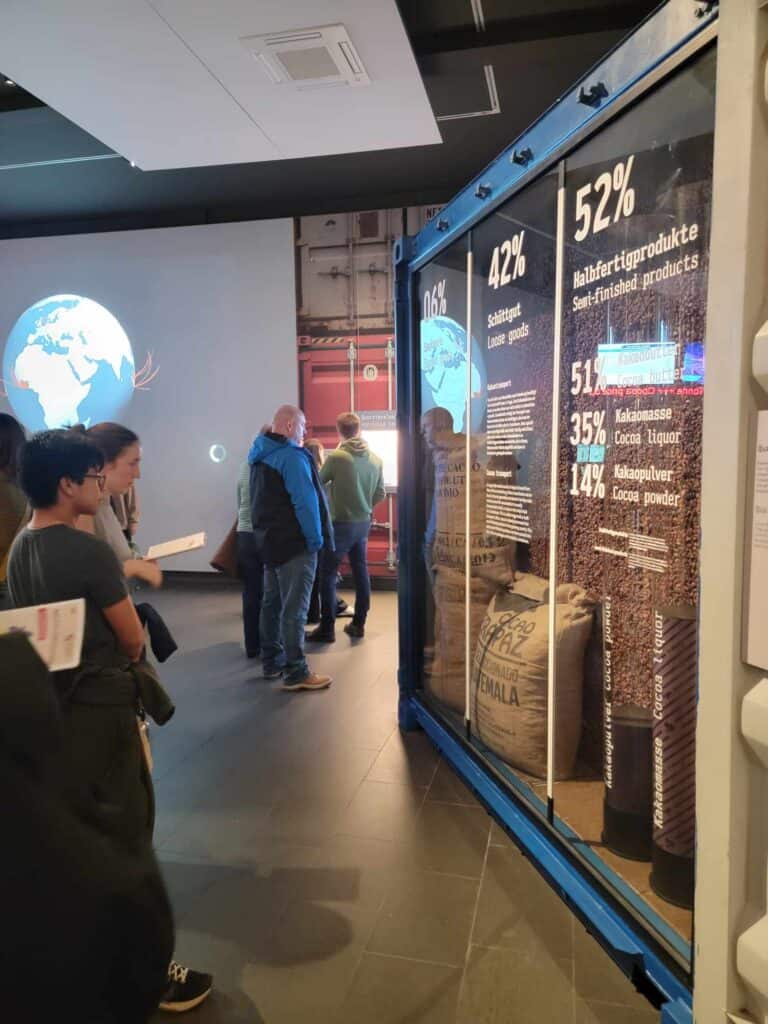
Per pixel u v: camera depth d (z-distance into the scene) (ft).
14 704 1.80
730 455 3.22
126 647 4.87
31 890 1.76
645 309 5.47
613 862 5.88
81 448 4.77
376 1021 4.98
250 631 14.01
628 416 5.77
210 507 21.17
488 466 8.09
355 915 6.14
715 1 3.99
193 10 10.42
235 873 6.79
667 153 5.13
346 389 20.08
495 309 7.78
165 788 8.56
